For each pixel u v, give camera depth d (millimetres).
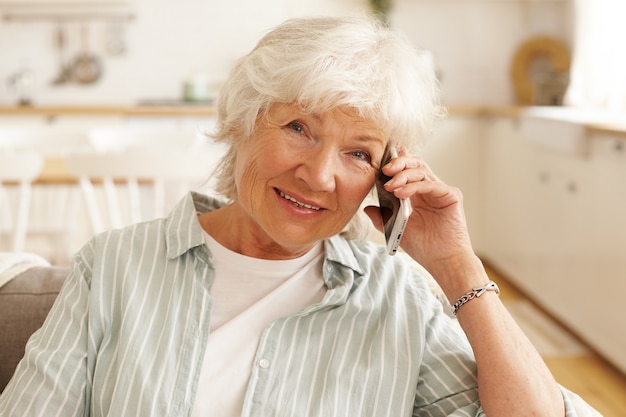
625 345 2797
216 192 1192
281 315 1103
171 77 5184
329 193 1022
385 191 1097
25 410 998
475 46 5160
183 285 1094
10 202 4129
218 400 1036
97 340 1066
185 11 5125
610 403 2658
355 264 1158
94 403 1040
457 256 1091
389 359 1066
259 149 1027
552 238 3533
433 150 4621
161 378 1018
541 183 3658
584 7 4379
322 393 1036
